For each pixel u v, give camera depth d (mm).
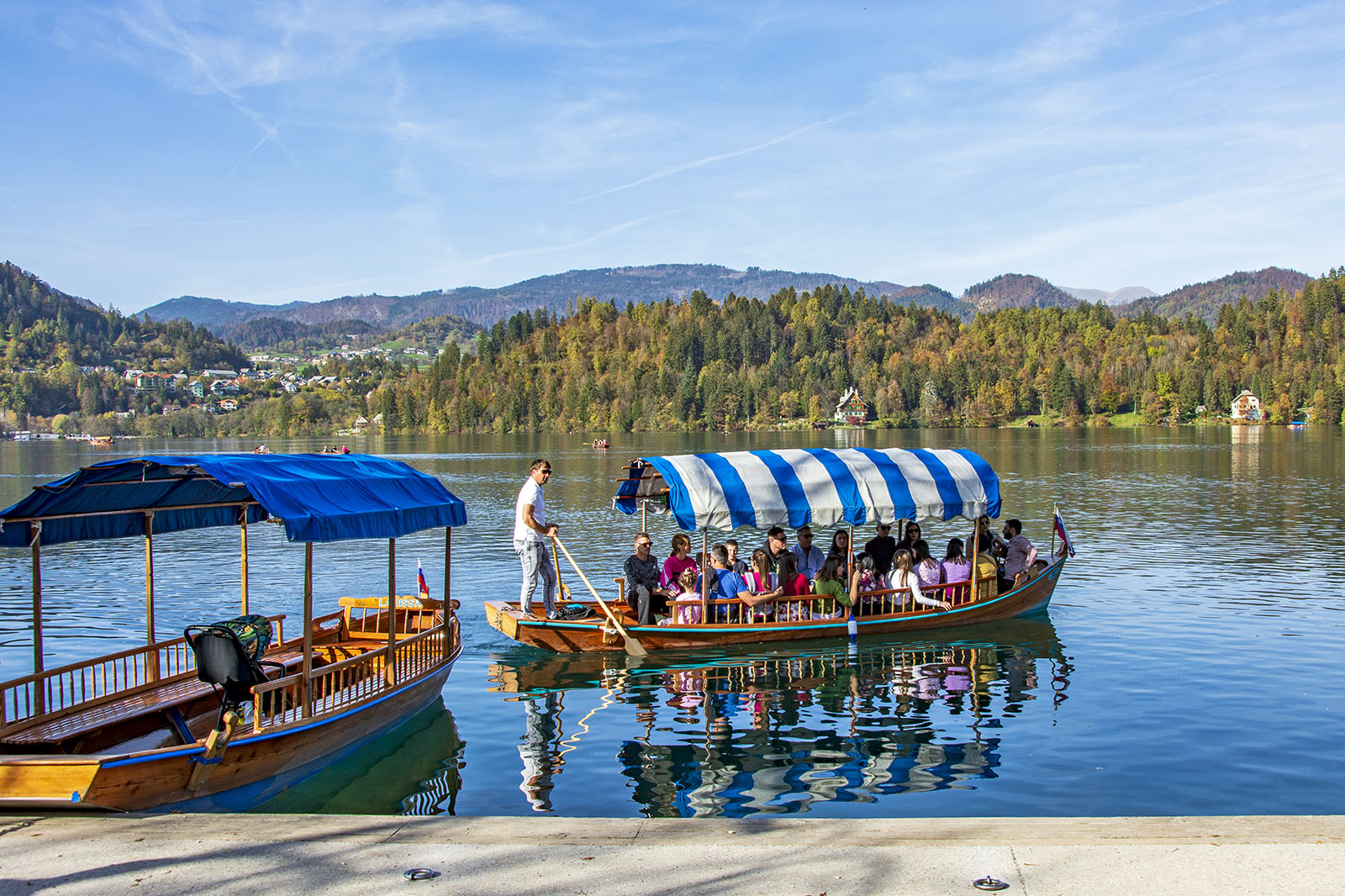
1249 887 6152
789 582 18984
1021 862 6586
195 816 7969
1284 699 14234
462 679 16062
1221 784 10828
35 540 11062
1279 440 119750
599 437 192375
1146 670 16109
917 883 6277
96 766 8742
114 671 12000
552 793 10766
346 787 10984
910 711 13969
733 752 12180
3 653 18016
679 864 6672
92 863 6918
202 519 13570
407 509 13031
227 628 10570
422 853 6973
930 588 19844
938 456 20734
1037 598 20859
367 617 16594
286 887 6449
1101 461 80000
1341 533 33125
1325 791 10609
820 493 18531
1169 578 24828
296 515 10906
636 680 15945
